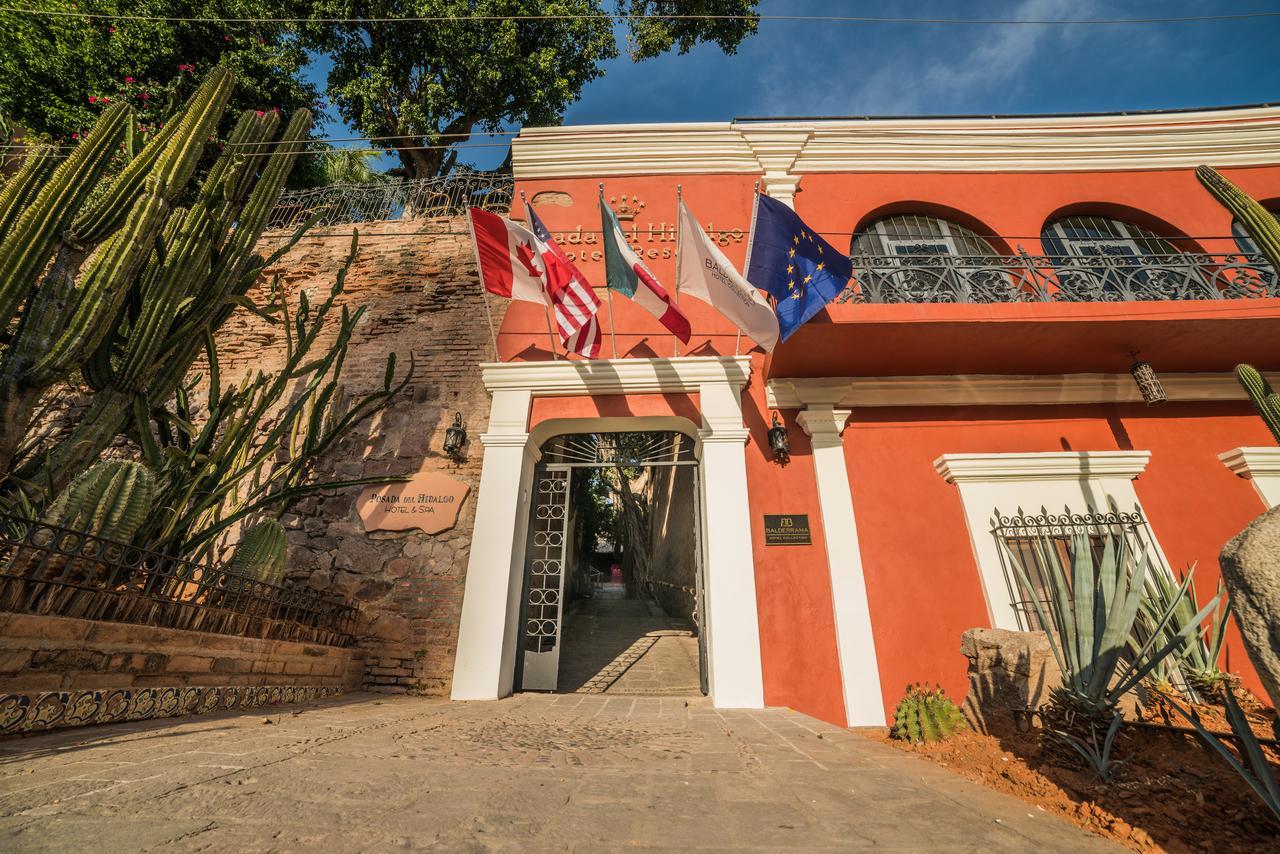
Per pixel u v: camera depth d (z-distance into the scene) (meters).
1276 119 7.53
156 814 1.50
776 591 5.36
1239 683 3.57
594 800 1.89
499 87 13.46
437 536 5.82
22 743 2.19
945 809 1.91
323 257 7.91
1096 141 7.50
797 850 1.48
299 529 5.92
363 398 6.68
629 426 6.44
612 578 27.06
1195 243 6.98
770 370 6.09
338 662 4.86
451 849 1.39
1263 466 5.50
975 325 5.30
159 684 3.03
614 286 5.71
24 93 10.06
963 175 7.54
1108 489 5.51
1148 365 5.40
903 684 4.94
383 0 11.95
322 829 1.47
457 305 7.33
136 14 10.83
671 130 7.67
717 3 13.71
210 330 5.02
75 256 3.64
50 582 2.62
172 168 3.86
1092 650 2.76
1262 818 1.89
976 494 5.61
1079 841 1.67
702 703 5.09
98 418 3.88
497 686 5.00
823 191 7.36
